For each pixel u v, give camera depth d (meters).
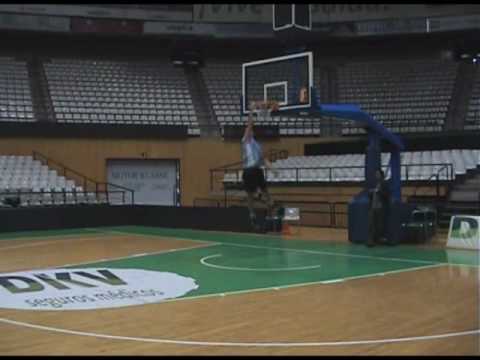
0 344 6.03
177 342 6.07
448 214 17.39
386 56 29.16
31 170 20.86
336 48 29.23
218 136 24.30
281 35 24.77
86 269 11.01
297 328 6.63
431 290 8.85
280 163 23.12
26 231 18.70
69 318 7.20
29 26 24.52
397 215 14.38
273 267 11.20
